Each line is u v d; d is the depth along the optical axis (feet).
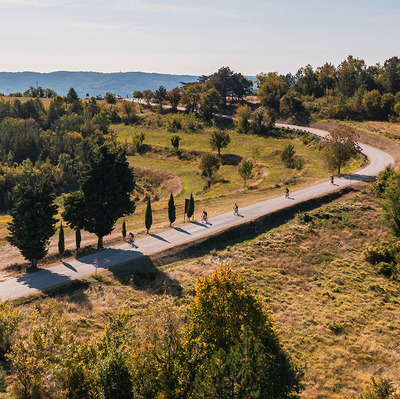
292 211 185.98
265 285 122.11
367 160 272.31
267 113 405.59
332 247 153.07
